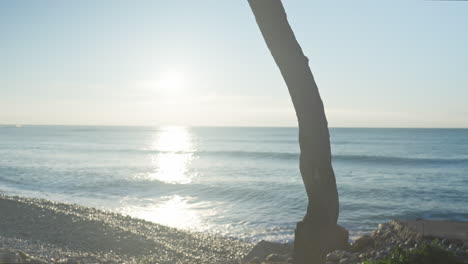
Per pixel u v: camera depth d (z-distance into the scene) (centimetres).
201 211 2252
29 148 8344
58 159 5725
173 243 1434
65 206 2020
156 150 7956
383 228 1155
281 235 1684
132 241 1352
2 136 16338
